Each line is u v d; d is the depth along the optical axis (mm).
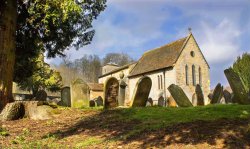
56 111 14156
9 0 15680
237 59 35938
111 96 16109
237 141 7605
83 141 9078
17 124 12742
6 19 15656
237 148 7203
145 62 56562
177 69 48625
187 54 50312
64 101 20406
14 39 16016
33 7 16250
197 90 20047
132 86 57000
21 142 9297
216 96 19203
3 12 15742
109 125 10883
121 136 9086
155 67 52031
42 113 13867
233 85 14758
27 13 17609
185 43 50500
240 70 34375
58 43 20047
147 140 8375
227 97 21922
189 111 11625
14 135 10445
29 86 33531
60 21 16938
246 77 33719
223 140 7727
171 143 7926
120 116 12234
